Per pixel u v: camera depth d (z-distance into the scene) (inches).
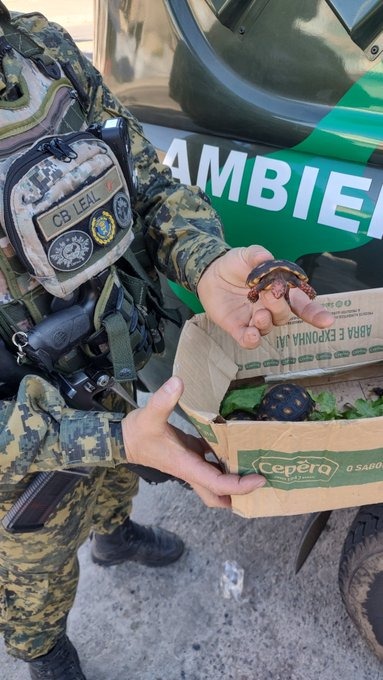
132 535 50.3
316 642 46.1
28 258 25.2
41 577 35.2
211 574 52.0
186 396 26.0
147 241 34.3
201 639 47.6
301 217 34.7
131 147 33.3
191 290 31.7
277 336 31.0
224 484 24.9
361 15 31.4
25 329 27.7
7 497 30.9
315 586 49.5
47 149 25.3
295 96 34.7
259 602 49.3
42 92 27.9
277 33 34.6
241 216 37.5
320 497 27.1
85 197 26.1
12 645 38.6
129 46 42.2
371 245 32.4
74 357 29.9
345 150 32.8
